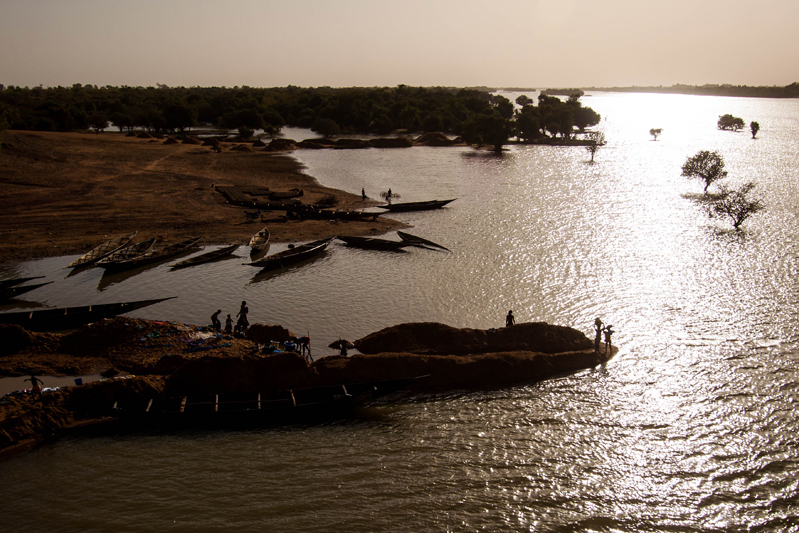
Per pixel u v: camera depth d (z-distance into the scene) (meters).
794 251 46.88
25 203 63.78
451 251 49.00
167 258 47.22
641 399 25.30
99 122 161.12
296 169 99.88
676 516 18.30
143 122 166.62
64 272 43.78
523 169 103.94
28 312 32.91
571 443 22.19
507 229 57.00
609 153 129.88
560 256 46.81
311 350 29.67
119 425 23.06
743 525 17.86
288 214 61.47
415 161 115.81
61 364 26.80
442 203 68.75
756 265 43.44
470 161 116.56
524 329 30.09
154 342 28.70
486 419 23.95
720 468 20.59
